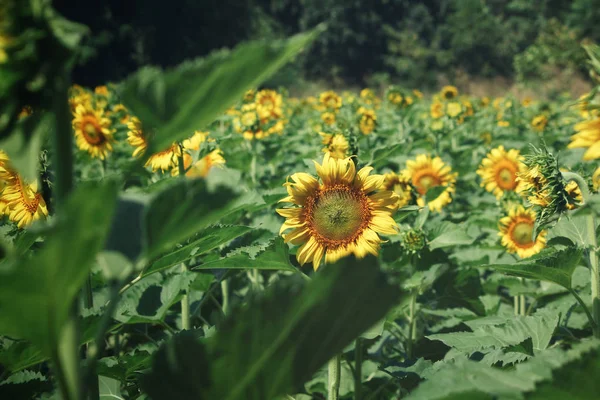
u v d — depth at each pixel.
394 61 68.25
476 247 5.03
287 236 2.92
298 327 1.06
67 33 1.00
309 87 64.62
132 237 1.09
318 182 2.97
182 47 48.59
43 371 3.06
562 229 2.97
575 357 1.20
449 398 1.23
